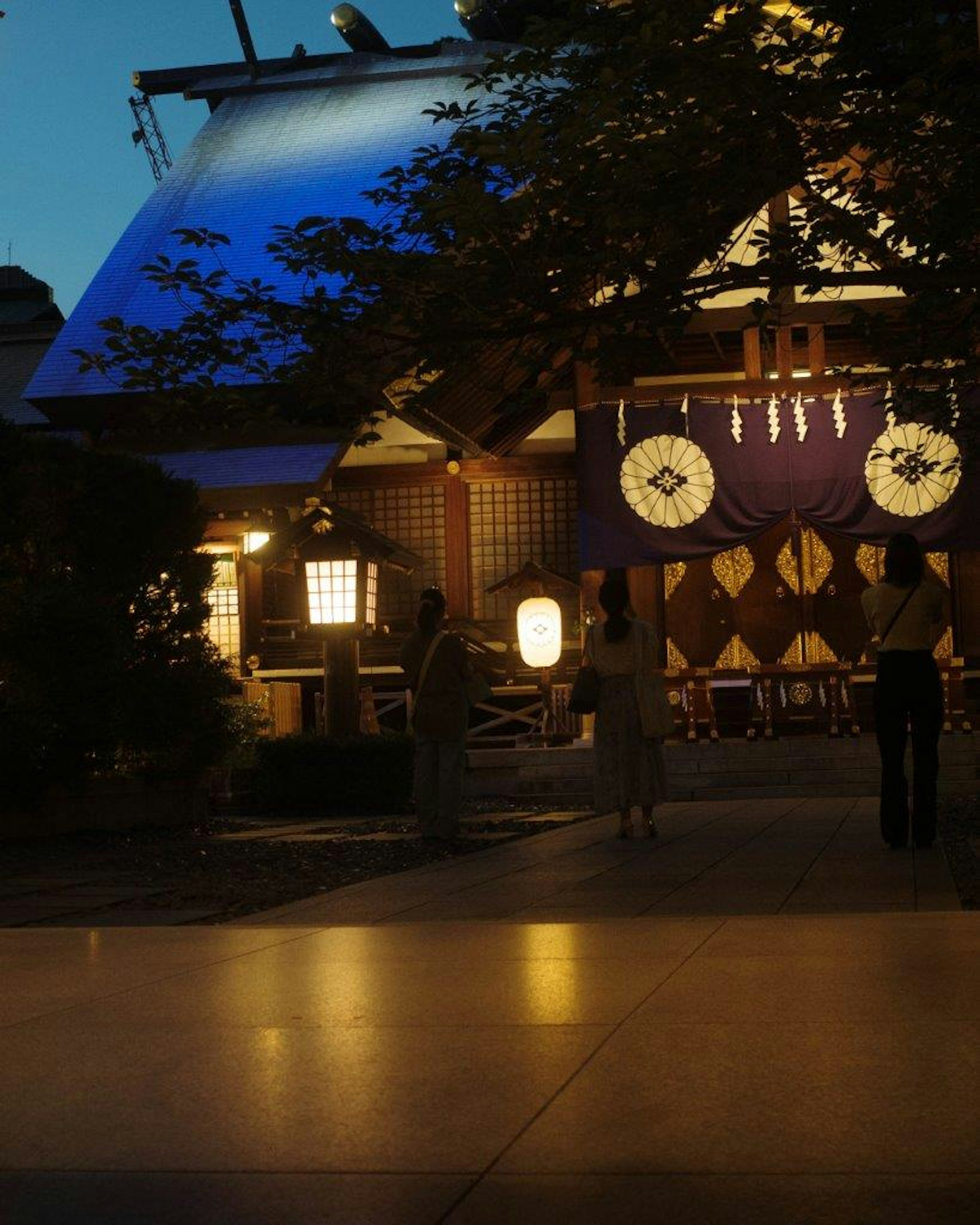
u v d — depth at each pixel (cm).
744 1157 215
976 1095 247
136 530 1151
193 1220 195
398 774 1391
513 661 2036
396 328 996
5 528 1077
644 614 1948
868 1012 321
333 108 2417
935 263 748
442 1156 220
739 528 1830
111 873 812
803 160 748
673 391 1852
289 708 1859
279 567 1445
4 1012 353
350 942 472
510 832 1107
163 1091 267
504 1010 339
